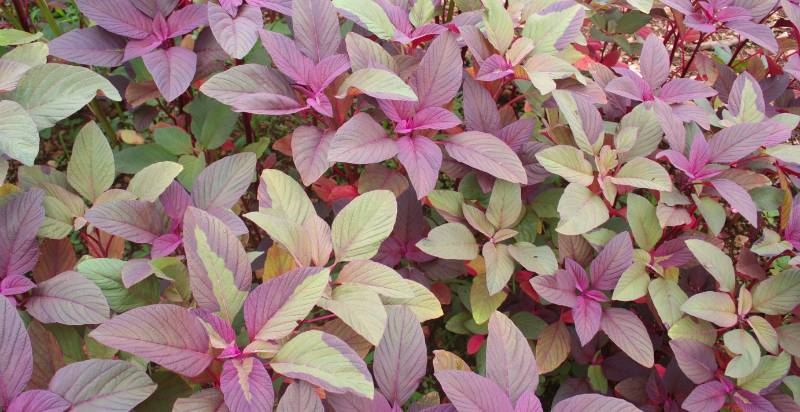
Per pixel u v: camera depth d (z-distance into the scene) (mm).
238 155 900
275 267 813
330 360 718
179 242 870
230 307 759
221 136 1094
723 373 938
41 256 880
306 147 927
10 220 808
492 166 914
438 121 936
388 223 814
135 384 720
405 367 771
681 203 941
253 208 1175
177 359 718
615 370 1017
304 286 749
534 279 909
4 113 791
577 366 1084
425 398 791
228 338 745
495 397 726
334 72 937
